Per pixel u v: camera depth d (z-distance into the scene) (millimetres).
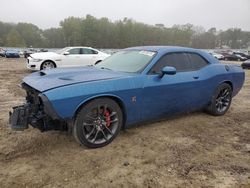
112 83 3691
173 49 4660
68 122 3471
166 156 3568
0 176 3006
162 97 4246
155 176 3078
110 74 4008
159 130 4492
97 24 95938
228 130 4656
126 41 98188
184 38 106000
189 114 5492
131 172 3150
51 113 3232
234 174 3176
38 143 3830
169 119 5086
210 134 4426
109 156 3518
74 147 3734
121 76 3895
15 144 3785
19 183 2885
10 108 5660
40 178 2979
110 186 2869
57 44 100312
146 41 100500
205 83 4906
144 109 4090
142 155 3576
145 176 3072
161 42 102250
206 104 5180
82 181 2938
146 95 4027
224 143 4074
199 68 4965
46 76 3887
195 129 4625
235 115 5621
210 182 2990
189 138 4211
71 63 13016
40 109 3572
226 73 5352
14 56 33281
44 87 3396
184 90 4531
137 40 99375
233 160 3525
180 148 3828
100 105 3621
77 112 3467
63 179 2965
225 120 5219
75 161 3359
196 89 4754
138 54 4574
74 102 3346
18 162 3307
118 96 3729
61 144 3816
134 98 3908
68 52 12969
